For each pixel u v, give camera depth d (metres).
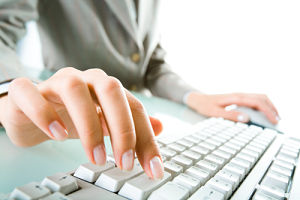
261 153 0.38
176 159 0.30
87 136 0.23
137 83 1.01
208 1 1.46
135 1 0.97
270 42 1.35
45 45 0.97
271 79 1.38
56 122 0.23
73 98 0.24
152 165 0.24
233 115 0.61
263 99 0.69
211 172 0.28
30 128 0.30
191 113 0.65
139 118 0.26
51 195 0.18
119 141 0.23
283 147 0.42
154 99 0.75
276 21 1.32
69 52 0.96
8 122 0.28
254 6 1.35
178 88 0.82
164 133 0.42
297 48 1.30
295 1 1.26
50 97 0.27
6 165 0.26
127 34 0.96
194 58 1.55
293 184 0.29
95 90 0.25
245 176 0.30
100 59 0.96
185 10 1.51
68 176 0.22
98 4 0.92
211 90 1.53
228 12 1.42
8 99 0.27
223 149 0.35
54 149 0.32
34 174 0.25
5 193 0.21
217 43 1.48
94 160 0.23
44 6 0.89
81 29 0.92
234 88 1.48
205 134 0.42
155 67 1.05
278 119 0.68
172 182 0.24
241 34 1.41
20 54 1.17
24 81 0.26
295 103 1.25
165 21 1.55
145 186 0.23
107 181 0.23
